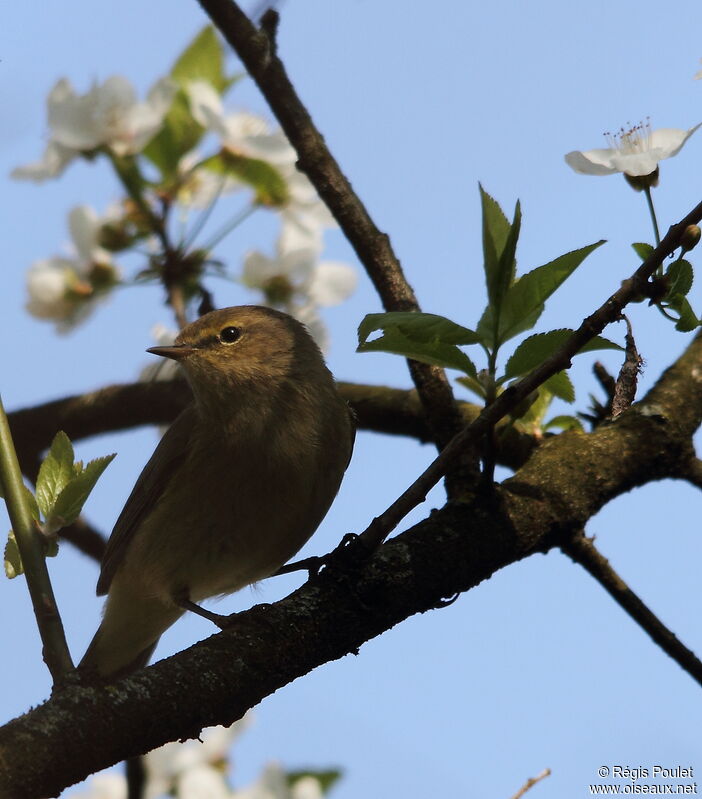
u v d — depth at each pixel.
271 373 9.09
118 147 8.70
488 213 6.70
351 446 9.70
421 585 6.75
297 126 8.79
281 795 7.42
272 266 9.64
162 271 9.12
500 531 7.14
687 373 8.48
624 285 6.01
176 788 7.81
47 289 9.21
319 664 6.47
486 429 6.30
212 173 9.11
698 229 5.95
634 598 7.75
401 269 8.80
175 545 9.09
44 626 5.79
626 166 6.29
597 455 7.77
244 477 8.97
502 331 6.51
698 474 7.99
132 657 10.01
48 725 5.41
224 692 5.97
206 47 9.25
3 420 6.21
